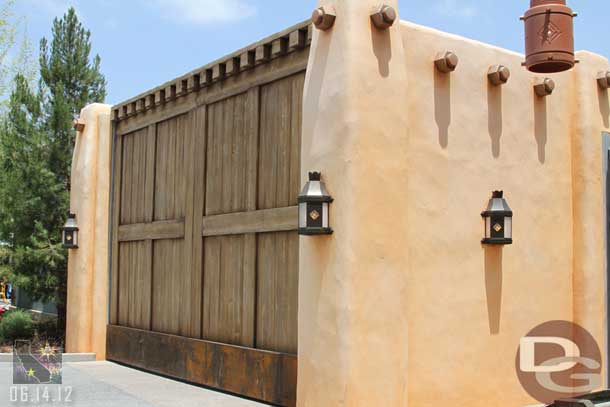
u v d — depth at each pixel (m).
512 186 8.38
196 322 9.55
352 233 6.54
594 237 8.95
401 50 7.07
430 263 7.46
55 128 15.14
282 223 8.04
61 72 15.75
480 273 7.92
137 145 11.67
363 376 6.48
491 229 7.89
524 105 8.62
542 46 6.79
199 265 9.55
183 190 10.12
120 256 11.98
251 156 8.70
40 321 16.03
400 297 6.82
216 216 9.26
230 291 8.93
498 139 8.27
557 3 6.81
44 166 14.84
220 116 9.43
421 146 7.49
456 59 7.62
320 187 6.70
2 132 15.64
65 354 11.77
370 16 6.86
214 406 7.91
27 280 14.23
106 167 12.34
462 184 7.83
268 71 8.50
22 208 14.51
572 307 8.94
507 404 8.05
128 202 11.82
